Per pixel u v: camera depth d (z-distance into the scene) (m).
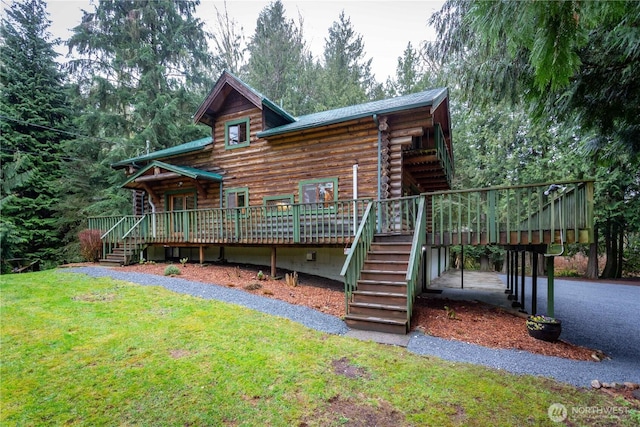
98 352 4.20
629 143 5.63
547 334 5.09
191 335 4.75
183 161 13.16
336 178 9.79
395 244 6.62
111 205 16.41
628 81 4.68
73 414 3.00
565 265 18.72
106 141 17.66
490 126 19.52
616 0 1.96
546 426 2.87
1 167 15.05
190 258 13.13
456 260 22.47
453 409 3.12
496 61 6.61
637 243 17.20
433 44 11.06
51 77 17.41
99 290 7.22
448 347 4.70
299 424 2.89
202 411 3.06
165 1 19.25
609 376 3.92
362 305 5.66
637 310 8.60
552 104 5.42
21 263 15.60
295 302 6.68
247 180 11.59
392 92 25.19
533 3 2.02
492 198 5.91
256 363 3.95
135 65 18.58
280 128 10.44
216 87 11.61
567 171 15.49
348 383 3.57
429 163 10.95
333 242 7.98
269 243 9.02
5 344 4.42
